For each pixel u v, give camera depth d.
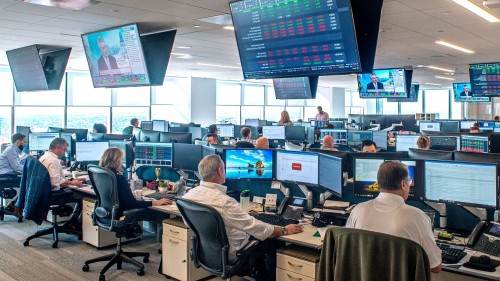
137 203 3.73
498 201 2.59
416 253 1.74
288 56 3.92
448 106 20.06
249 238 2.91
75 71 10.36
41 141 6.66
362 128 9.78
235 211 2.77
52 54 7.23
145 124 9.37
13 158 5.53
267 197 3.55
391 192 2.18
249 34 4.05
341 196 3.01
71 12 4.82
